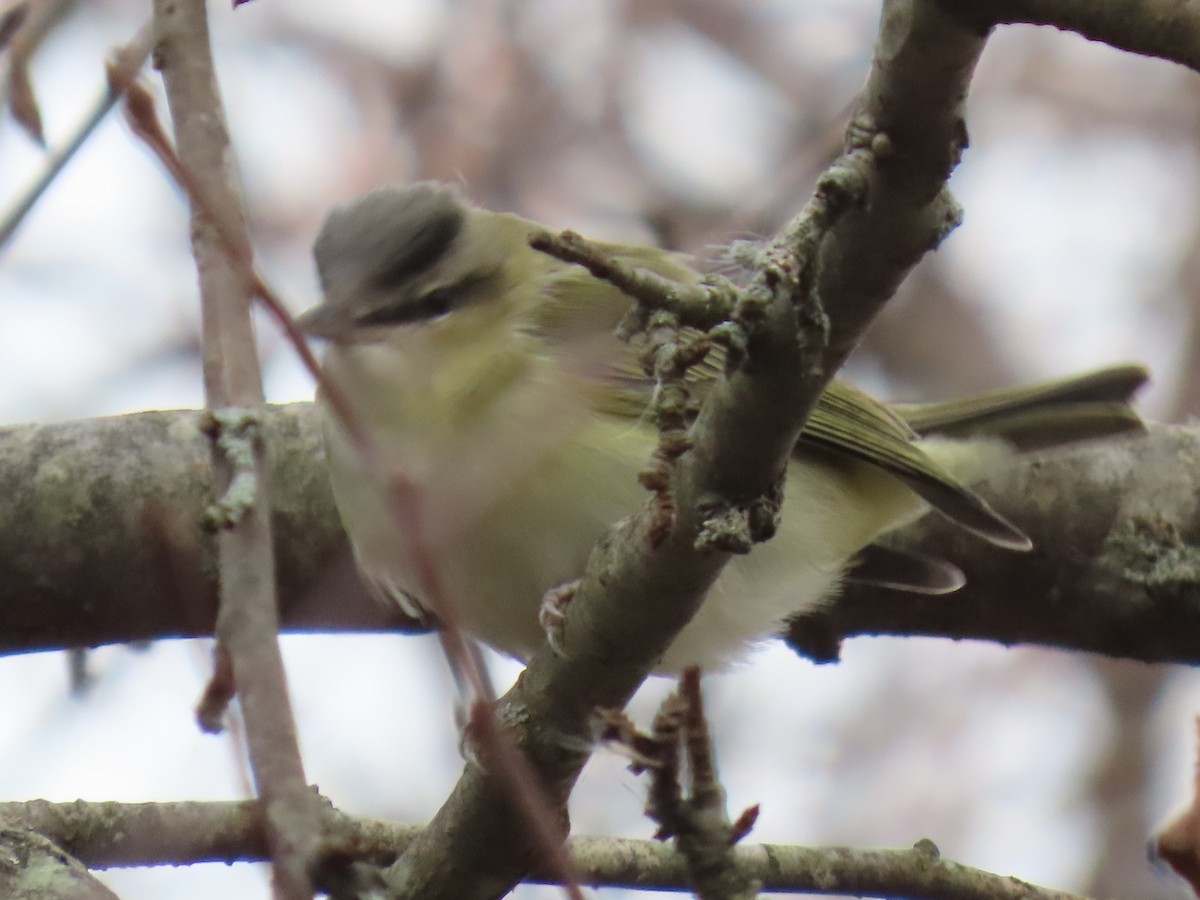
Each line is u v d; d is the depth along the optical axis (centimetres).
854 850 809
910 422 1014
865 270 540
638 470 820
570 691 640
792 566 913
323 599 979
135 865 743
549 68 1350
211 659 541
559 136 1322
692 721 630
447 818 686
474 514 817
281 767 436
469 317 860
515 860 686
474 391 831
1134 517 1012
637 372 829
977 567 1023
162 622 916
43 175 586
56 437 923
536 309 869
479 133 1309
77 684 914
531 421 823
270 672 451
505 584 837
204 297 544
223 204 545
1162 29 473
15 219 583
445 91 1324
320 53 1314
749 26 1425
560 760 653
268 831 441
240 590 475
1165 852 669
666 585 597
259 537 496
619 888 801
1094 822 1402
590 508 817
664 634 619
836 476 945
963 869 812
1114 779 1415
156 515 831
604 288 880
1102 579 1014
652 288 534
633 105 1348
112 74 491
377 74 1316
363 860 446
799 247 524
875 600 1038
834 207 521
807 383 539
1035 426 1015
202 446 920
